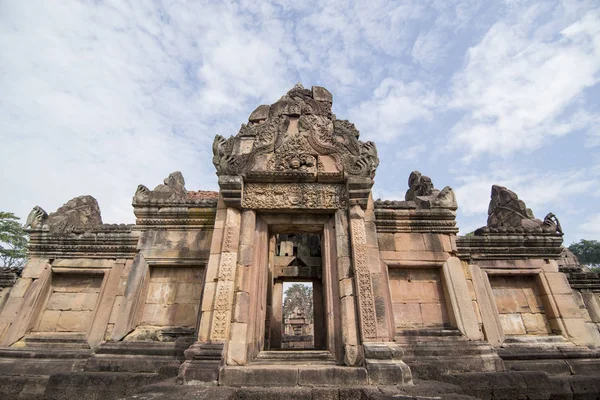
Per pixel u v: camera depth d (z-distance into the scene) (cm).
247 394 537
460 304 927
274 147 880
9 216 2650
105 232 1068
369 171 821
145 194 1046
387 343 661
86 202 1288
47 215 1139
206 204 1003
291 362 683
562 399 786
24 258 2673
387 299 927
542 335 996
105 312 970
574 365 905
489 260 1072
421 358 842
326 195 830
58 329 977
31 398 792
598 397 796
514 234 1092
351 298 716
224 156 830
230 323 686
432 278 981
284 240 1670
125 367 800
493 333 961
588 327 1082
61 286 1041
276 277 1541
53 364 874
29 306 977
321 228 860
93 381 714
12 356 891
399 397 485
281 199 820
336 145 873
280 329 1513
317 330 1491
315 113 945
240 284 720
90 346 919
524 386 760
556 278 1055
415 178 1412
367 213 828
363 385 588
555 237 1091
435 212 1016
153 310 919
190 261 955
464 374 779
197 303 925
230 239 763
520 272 1059
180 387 543
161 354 833
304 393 542
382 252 977
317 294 1558
